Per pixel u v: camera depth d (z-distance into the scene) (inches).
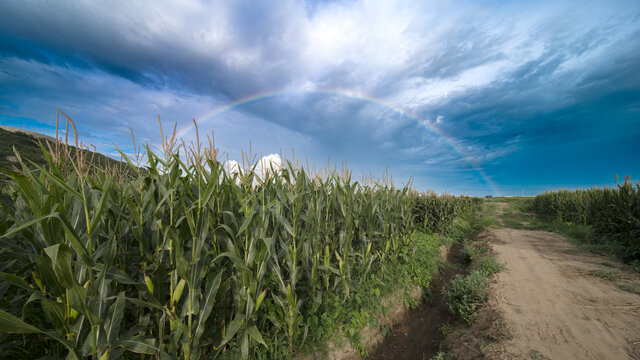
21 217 92.9
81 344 74.1
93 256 79.2
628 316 147.3
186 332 89.4
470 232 518.0
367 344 156.0
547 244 341.4
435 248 342.6
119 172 125.7
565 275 221.6
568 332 138.4
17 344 83.7
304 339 128.2
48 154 81.4
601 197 386.9
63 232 75.7
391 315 189.5
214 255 111.7
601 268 230.4
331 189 191.3
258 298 107.3
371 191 236.7
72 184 100.0
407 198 289.1
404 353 164.1
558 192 659.4
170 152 100.4
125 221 100.7
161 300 89.5
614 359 115.3
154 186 96.6
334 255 181.6
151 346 83.6
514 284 209.9
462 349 145.3
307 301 149.6
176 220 100.0
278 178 164.7
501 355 126.9
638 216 280.2
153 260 99.0
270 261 128.7
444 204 473.7
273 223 142.2
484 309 179.3
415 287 237.6
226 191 114.3
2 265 88.2
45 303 67.2
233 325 97.9
